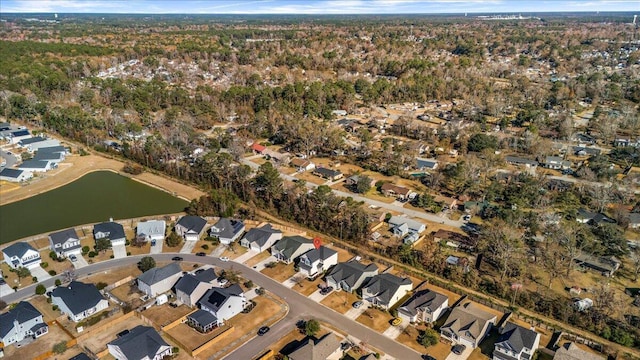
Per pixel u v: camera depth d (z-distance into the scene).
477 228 94.06
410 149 136.62
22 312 63.56
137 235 89.19
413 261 81.81
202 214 99.31
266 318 67.88
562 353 58.38
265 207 103.56
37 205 105.94
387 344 62.72
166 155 129.38
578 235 86.81
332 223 94.38
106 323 65.56
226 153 124.69
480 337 62.47
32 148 137.38
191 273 76.62
